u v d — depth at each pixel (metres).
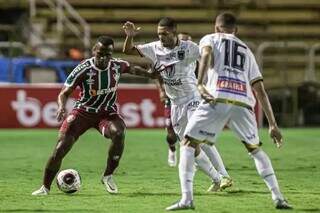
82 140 48.06
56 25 73.31
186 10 77.38
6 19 73.94
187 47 23.97
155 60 24.09
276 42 68.00
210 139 19.42
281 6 78.12
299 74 70.75
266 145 44.91
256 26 77.25
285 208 19.72
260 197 22.16
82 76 22.41
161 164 33.12
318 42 76.62
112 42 22.41
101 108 22.88
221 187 23.64
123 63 23.02
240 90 19.17
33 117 58.47
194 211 19.22
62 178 22.81
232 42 19.36
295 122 64.12
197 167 24.08
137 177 27.92
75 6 76.38
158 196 22.45
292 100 64.12
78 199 21.70
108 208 19.94
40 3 74.50
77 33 70.69
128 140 48.34
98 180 26.83
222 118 19.19
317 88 64.38
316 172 30.08
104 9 76.62
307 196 22.62
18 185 25.22
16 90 58.22
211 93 19.11
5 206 20.33
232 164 33.03
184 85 24.34
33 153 38.91
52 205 20.52
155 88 59.53
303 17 78.19
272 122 19.47
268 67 69.94
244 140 19.47
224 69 19.19
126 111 59.19
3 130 57.84
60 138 22.64
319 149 42.09
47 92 58.59
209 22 76.94
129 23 23.59
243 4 77.75
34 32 70.00
